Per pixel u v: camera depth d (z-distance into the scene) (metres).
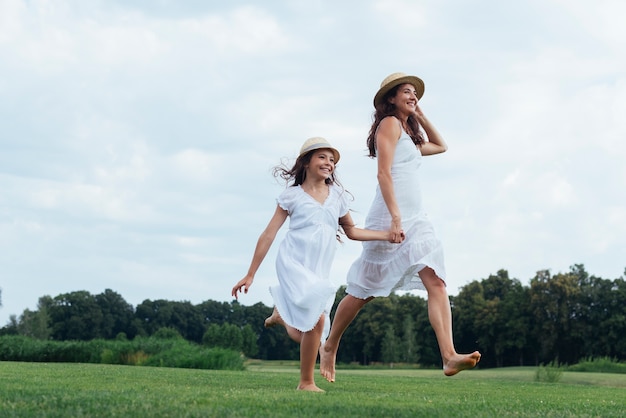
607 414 3.39
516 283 74.12
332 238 5.17
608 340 65.81
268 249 5.17
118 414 2.70
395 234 5.14
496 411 3.30
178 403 3.10
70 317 94.81
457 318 72.69
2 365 10.63
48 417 2.60
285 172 5.28
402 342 71.44
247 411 2.84
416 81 5.64
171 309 101.25
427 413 3.04
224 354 16.92
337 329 5.70
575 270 69.88
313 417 2.75
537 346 69.94
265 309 103.38
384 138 5.39
